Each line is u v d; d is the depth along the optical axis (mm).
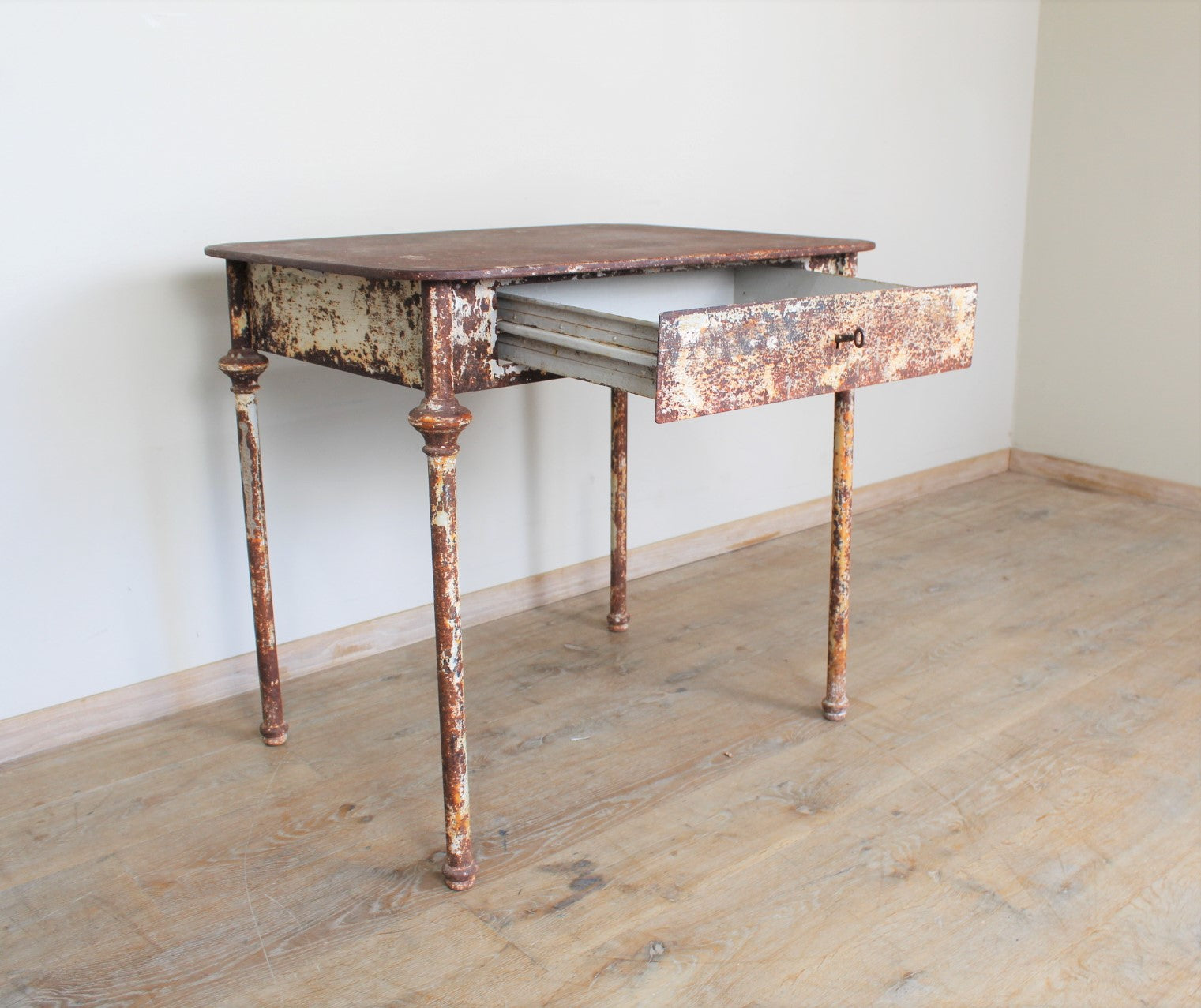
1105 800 1742
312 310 1627
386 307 1481
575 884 1551
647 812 1726
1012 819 1692
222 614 2111
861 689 2133
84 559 1932
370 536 2275
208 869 1595
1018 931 1441
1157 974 1361
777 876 1561
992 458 3678
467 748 1919
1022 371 3670
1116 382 3443
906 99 3090
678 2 2523
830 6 2830
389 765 1872
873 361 1520
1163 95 3201
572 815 1720
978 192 3379
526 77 2305
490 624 2463
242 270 1749
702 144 2654
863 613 2504
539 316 1425
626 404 2318
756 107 2740
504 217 2336
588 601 2594
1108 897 1509
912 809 1722
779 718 2018
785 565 2826
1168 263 3268
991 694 2107
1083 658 2260
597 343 1356
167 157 1886
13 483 1838
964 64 3221
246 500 1848
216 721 2033
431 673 2223
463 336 1444
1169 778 1805
